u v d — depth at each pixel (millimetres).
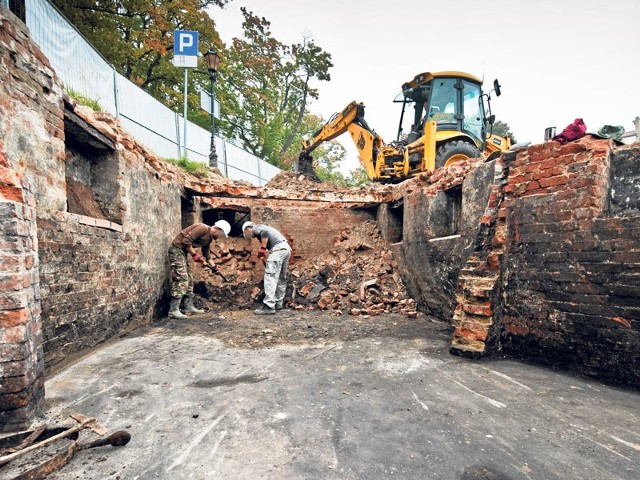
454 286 4043
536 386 2275
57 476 1376
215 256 6141
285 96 25516
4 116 2078
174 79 15914
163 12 14430
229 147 12234
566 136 2754
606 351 2355
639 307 2195
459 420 1815
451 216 4539
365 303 5023
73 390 2207
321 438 1641
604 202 2453
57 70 4848
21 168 2225
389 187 6336
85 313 2947
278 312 4988
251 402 2041
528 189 2902
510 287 2969
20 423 1720
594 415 1866
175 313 4605
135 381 2367
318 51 24547
